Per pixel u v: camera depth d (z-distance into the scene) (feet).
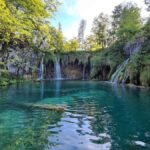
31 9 62.18
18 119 29.35
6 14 48.75
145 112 34.40
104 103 43.45
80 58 165.17
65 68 168.55
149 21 112.37
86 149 18.66
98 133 23.21
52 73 160.45
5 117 30.40
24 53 124.98
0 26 52.37
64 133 23.16
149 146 19.45
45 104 41.24
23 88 73.41
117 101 45.96
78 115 32.14
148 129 24.86
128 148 18.92
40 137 21.84
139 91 65.51
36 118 29.94
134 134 22.94
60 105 40.37
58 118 30.14
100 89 72.84
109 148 18.89
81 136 22.16
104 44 202.28
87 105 41.04
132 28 136.67
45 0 75.56
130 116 31.63
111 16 188.34
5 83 84.38
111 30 192.44
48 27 78.89
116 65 128.57
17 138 21.52
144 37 105.91
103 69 141.38
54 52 165.89
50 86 84.79
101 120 29.14
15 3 59.16
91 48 210.79
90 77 151.12
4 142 20.40
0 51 77.61
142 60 90.84
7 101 44.57
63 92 63.36
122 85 90.53
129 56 123.24
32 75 139.13
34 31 76.28
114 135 22.54
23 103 42.16
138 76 89.35
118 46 138.21
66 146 19.33
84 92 63.62
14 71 118.01
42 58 152.15
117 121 28.50
